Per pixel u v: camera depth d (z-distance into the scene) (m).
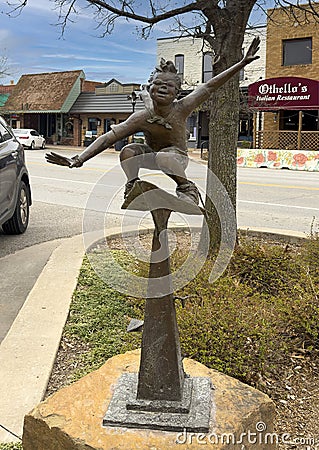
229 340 3.27
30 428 2.27
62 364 3.46
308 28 24.16
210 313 3.47
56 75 37.84
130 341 3.66
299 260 5.11
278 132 24.23
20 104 37.69
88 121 36.41
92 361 3.49
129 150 2.04
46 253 6.68
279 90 22.94
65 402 2.31
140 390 2.23
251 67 26.77
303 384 3.42
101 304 4.45
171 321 2.20
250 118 26.31
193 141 30.09
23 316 4.05
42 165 19.61
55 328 3.84
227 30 5.34
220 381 2.54
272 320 3.77
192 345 3.21
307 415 3.11
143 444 2.06
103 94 35.50
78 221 8.88
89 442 2.07
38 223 8.67
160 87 1.93
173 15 5.88
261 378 3.40
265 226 8.61
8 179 6.91
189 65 29.92
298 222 9.05
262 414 2.37
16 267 6.05
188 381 2.40
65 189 13.19
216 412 2.27
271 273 4.83
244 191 13.36
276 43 25.23
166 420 2.15
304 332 3.88
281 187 14.29
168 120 1.98
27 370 3.18
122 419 2.16
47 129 38.72
